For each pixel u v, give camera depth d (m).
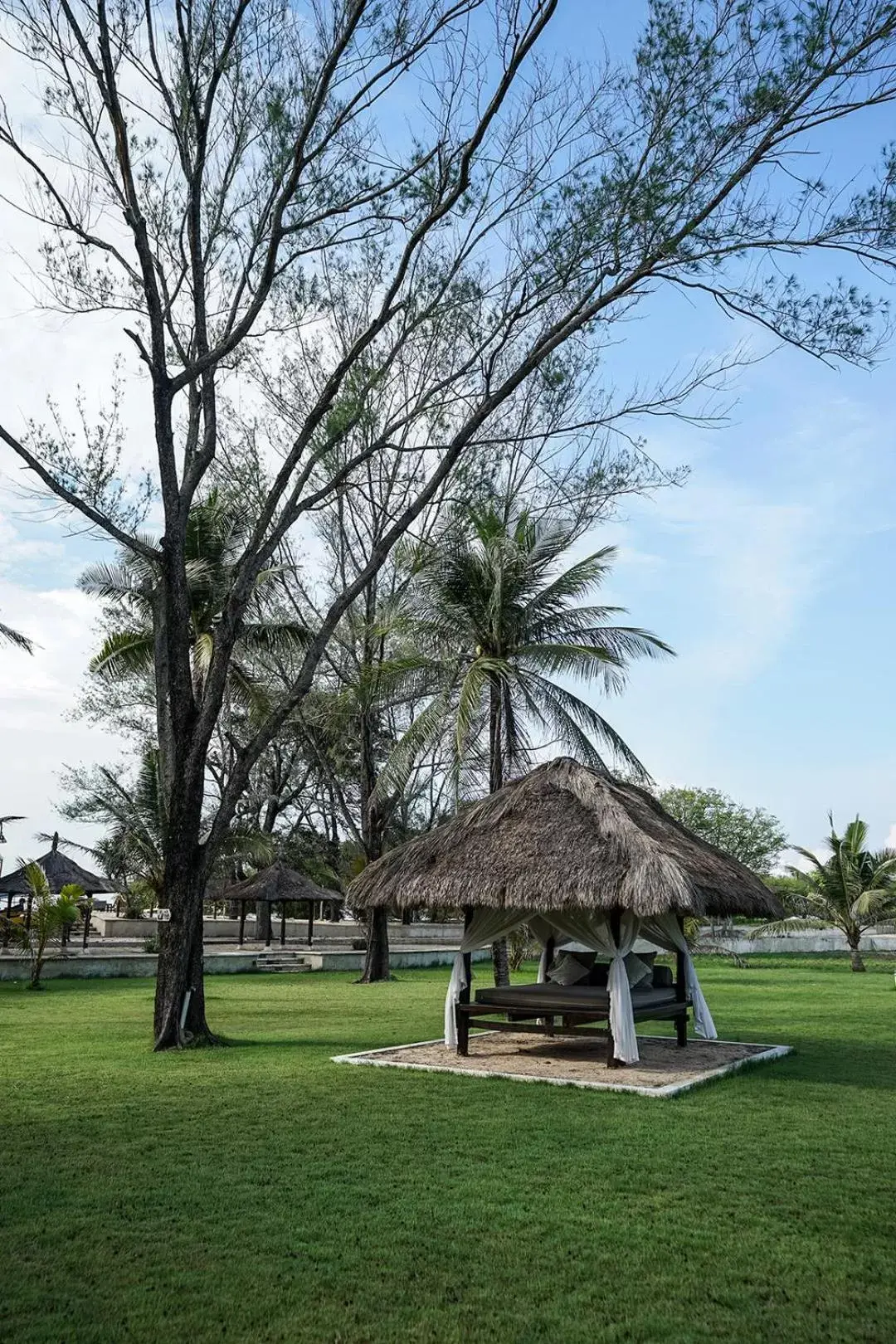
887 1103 9.16
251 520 20.92
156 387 13.02
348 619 25.53
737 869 13.20
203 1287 4.76
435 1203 6.01
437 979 26.30
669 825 13.34
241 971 28.70
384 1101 8.98
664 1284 4.84
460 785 23.02
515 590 20.30
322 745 30.30
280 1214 5.79
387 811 25.94
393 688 22.11
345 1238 5.41
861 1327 4.39
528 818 12.02
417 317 14.20
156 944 30.14
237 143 13.68
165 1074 10.33
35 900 33.12
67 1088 9.55
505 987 12.57
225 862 34.50
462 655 21.11
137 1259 5.08
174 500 13.27
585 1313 4.51
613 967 11.32
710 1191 6.30
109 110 12.40
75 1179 6.44
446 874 11.77
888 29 10.08
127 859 34.47
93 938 37.06
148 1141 7.44
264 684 26.95
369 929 25.30
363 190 13.02
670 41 10.95
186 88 12.93
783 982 25.70
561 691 20.45
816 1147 7.46
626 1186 6.39
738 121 11.00
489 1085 9.87
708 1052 12.37
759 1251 5.27
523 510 22.16
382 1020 16.02
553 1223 5.68
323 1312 4.50
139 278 13.20
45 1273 4.90
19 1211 5.79
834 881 32.84
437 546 20.62
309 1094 9.27
